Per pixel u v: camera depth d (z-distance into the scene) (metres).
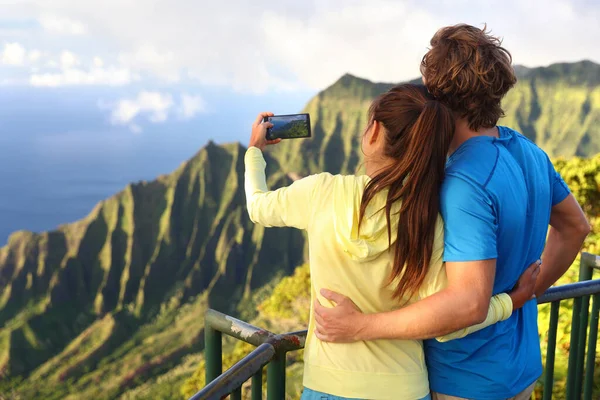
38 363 120.81
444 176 1.43
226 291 148.25
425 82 1.57
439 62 1.51
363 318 1.42
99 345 126.25
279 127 1.83
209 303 142.00
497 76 1.46
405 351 1.49
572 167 9.26
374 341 1.46
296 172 176.62
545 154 1.71
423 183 1.37
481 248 1.37
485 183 1.41
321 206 1.45
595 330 2.45
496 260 1.46
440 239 1.41
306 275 26.19
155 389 102.50
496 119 1.55
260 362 1.52
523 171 1.58
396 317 1.39
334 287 1.46
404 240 1.38
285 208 1.51
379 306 1.46
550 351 2.34
